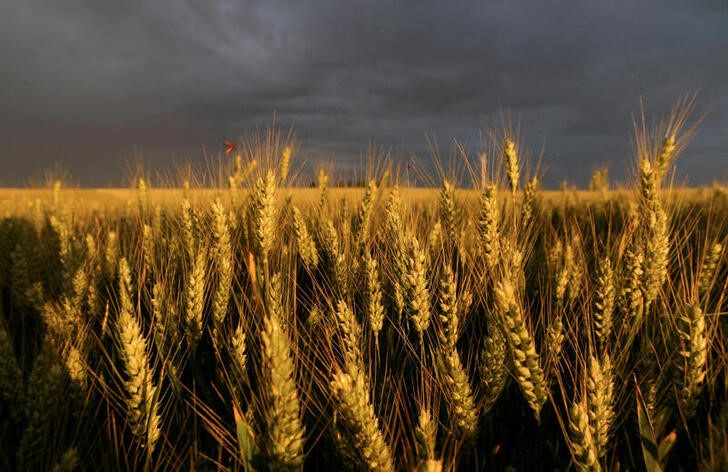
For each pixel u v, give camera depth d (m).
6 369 1.92
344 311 2.22
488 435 2.08
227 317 3.00
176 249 3.91
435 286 2.96
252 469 1.54
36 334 2.92
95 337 2.62
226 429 2.07
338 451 1.69
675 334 1.95
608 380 1.71
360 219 4.46
